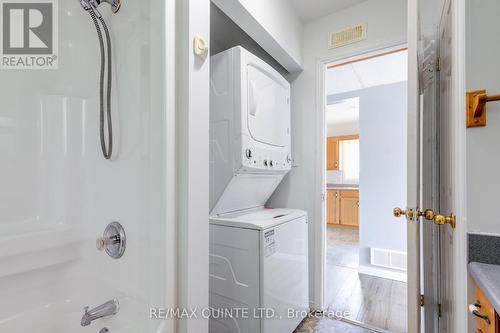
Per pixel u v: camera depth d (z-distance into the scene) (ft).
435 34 5.56
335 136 21.45
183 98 3.12
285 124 7.14
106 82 3.79
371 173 10.18
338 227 19.13
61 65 4.13
